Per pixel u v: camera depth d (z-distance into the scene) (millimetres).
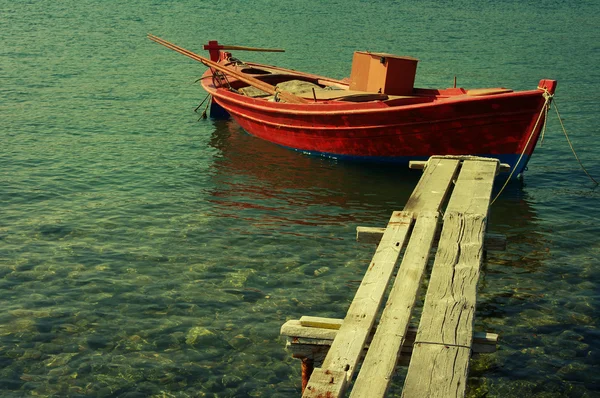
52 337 9453
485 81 30188
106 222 13820
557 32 48688
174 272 11555
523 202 15375
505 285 11148
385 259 7574
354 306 6680
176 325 9805
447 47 40281
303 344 6824
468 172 10477
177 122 23078
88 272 11484
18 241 12742
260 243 12867
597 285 11094
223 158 18875
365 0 67812
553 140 20625
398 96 18328
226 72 20562
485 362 8852
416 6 63781
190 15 53656
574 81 30156
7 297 10562
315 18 53500
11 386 8375
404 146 17047
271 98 20078
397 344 6078
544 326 9773
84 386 8398
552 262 12062
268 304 10445
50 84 28125
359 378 5621
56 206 14727
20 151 18812
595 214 14602
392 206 15219
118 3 59719
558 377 8516
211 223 13898
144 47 38500
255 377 8586
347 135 17594
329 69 33188
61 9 54250
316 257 12242
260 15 54719
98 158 18500
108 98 26219
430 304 6637
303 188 16359
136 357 9008
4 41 38250
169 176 17125
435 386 5453
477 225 8281
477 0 70688
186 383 8469
